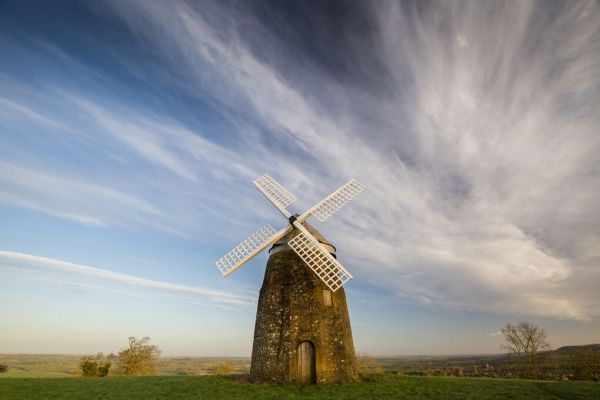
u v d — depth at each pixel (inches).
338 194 917.2
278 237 840.9
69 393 687.1
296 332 716.7
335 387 651.5
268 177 984.9
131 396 653.9
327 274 746.2
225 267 806.5
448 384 695.1
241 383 710.5
